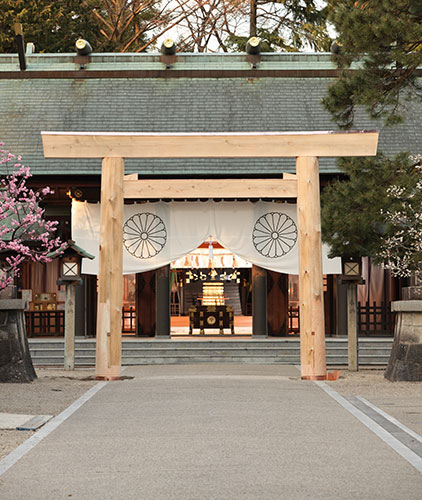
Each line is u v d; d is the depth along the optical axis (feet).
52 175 70.38
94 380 49.60
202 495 19.97
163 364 65.92
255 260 70.13
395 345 51.21
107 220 50.62
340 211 54.95
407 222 54.44
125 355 66.44
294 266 70.23
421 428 30.55
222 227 70.44
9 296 49.49
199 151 50.88
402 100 77.71
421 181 52.85
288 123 75.20
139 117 76.02
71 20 113.29
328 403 37.06
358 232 55.42
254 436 28.19
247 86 79.10
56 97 78.69
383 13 51.21
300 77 80.02
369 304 76.33
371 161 55.62
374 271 76.43
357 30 51.98
